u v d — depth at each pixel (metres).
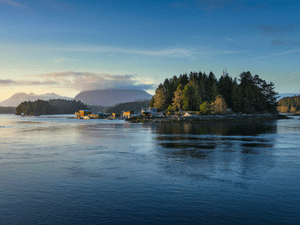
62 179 19.28
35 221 12.04
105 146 38.19
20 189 16.86
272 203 14.16
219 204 14.01
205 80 179.88
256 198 14.96
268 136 52.25
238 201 14.45
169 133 62.06
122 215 12.62
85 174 20.77
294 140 44.75
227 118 138.12
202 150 33.56
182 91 162.12
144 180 18.86
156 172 21.34
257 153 30.95
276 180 18.78
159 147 36.66
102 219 12.17
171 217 12.35
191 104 158.25
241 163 24.94
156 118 143.75
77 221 11.99
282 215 12.56
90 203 14.26
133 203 14.22
